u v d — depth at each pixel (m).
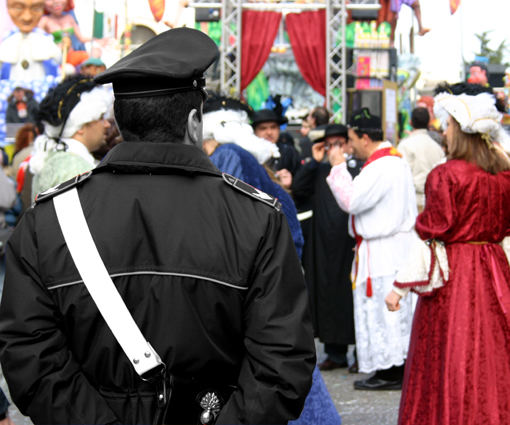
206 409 1.91
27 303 1.91
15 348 1.88
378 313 6.05
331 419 3.58
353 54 15.77
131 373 1.89
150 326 1.89
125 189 1.96
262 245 1.93
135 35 16.36
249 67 15.72
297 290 1.95
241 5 15.74
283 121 6.95
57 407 1.84
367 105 15.48
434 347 3.99
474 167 3.94
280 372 1.84
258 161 3.98
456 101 3.92
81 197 1.97
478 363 3.87
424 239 4.02
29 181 6.07
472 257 3.95
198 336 1.89
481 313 3.91
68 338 1.94
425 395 4.04
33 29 14.80
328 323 6.76
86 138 3.96
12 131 13.16
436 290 4.00
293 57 15.90
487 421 3.83
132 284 1.90
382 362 6.02
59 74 14.91
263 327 1.88
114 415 1.89
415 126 8.64
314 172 6.98
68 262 1.91
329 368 6.91
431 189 4.00
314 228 6.88
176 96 1.98
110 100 3.97
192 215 1.93
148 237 1.92
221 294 1.90
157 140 1.99
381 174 5.92
